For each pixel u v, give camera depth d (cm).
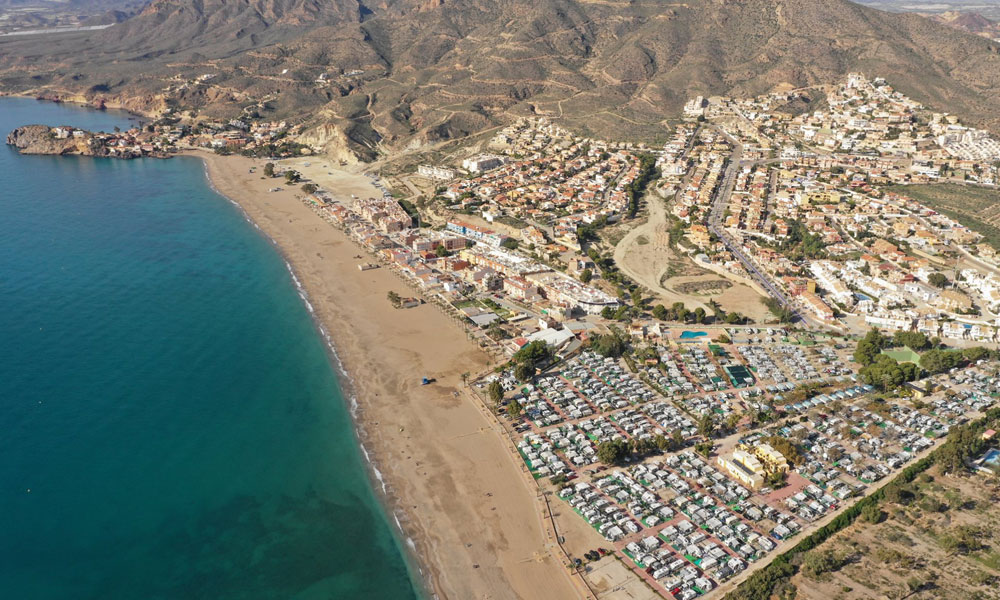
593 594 14975
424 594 15425
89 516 17512
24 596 15212
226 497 18362
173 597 15325
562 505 17825
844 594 14325
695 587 14975
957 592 14188
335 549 16700
